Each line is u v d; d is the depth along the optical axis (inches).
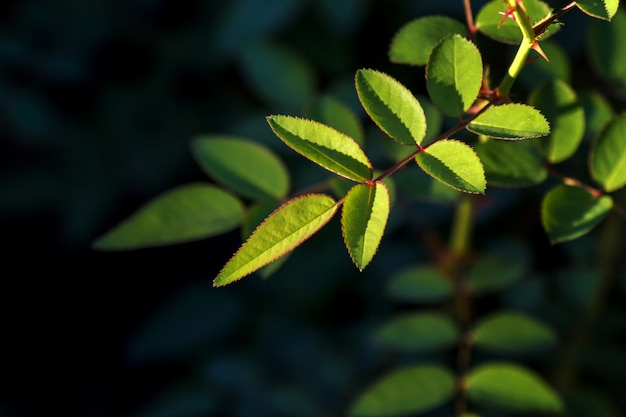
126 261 39.1
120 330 39.0
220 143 20.1
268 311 31.6
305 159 25.1
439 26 18.7
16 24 33.6
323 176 24.7
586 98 20.2
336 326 31.8
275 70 24.7
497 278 22.5
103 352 38.8
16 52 33.3
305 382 28.4
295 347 29.9
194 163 33.7
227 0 33.3
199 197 20.0
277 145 24.8
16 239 38.8
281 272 31.8
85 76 34.1
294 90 24.6
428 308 29.4
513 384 20.9
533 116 17.0
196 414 28.2
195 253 38.8
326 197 16.8
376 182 16.8
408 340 22.1
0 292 39.0
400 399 21.0
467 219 22.3
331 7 28.8
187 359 32.8
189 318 32.4
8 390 38.1
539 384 20.8
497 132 17.0
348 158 16.8
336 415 27.3
